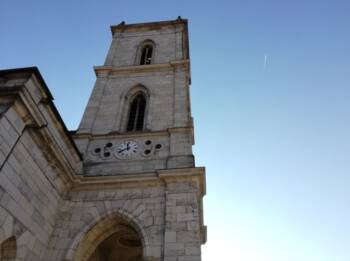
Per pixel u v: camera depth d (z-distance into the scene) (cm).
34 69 1401
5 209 1235
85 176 1797
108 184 1761
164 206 1619
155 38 3303
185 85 2514
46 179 1540
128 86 2580
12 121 1276
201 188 1777
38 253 1438
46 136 1492
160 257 1416
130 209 1631
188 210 1562
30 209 1398
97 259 2145
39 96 1440
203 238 2012
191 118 2378
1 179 1212
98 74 2727
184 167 1762
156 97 2430
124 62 2952
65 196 1725
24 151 1362
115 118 2288
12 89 1302
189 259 1381
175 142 1975
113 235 2075
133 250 2230
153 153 1947
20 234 1316
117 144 2039
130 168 1866
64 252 1494
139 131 2094
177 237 1461
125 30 3481
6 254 1282
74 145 1795
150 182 1738
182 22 3462
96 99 2444
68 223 1612
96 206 1672
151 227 1539
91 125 2216
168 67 2733
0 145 1209
